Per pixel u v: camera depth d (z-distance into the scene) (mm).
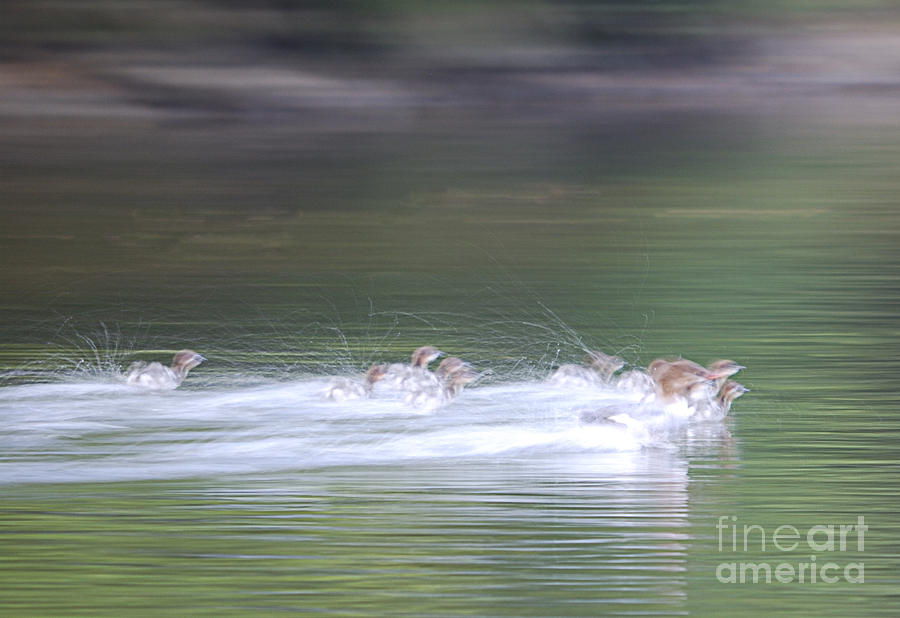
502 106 79250
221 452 20344
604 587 15070
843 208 49969
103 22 80438
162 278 37656
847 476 19234
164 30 80812
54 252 42062
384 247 43000
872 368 26391
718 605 14680
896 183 55688
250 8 82562
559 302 33844
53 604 14648
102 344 29109
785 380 25391
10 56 78562
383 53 82938
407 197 53062
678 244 43062
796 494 18359
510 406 23125
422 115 76688
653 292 35062
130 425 21953
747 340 29109
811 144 66500
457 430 21625
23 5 79938
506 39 84062
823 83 82250
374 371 24297
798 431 21797
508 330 30516
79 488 18578
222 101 77250
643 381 24312
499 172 58875
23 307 33531
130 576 15383
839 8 85562
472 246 43094
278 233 45688
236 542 16438
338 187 55375
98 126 72250
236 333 30344
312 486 18656
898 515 17531
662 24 85500
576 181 56781
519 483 18797
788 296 34312
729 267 38781
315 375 25859
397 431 21438
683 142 67438
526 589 15047
